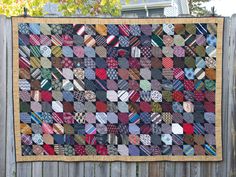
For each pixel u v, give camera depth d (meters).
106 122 2.29
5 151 2.33
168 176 2.32
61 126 2.29
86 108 2.28
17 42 2.25
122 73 2.26
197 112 2.27
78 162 2.33
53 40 2.25
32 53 2.26
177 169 2.32
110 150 2.30
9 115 2.31
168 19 2.23
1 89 2.29
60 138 2.30
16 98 2.28
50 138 2.30
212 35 2.23
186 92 2.26
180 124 2.28
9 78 2.29
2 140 2.32
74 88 2.27
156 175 2.32
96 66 2.26
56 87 2.28
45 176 2.34
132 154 2.30
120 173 2.33
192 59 2.25
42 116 2.29
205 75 2.25
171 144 2.29
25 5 2.94
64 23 2.25
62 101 2.28
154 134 2.29
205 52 2.24
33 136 2.30
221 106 2.26
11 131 2.32
